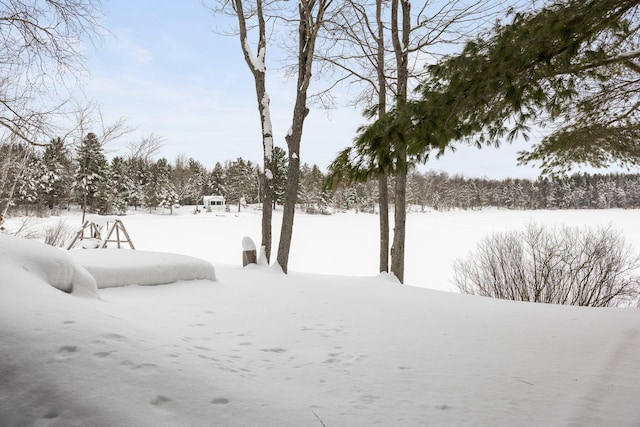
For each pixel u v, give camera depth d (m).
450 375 3.22
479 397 2.76
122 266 6.65
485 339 4.38
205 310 5.43
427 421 2.37
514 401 2.69
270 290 7.36
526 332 4.70
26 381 2.04
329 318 5.37
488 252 10.84
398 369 3.36
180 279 7.34
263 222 10.92
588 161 6.83
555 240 10.34
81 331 2.58
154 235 31.67
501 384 3.02
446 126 3.55
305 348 3.93
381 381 3.06
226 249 24.27
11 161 11.46
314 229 40.34
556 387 2.95
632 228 36.72
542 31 2.97
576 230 10.55
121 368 2.29
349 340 4.28
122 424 1.86
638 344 4.09
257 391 2.50
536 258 10.09
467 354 3.81
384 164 3.84
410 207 102.06
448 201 112.25
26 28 6.36
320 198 79.44
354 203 90.69
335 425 2.23
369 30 12.21
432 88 3.83
